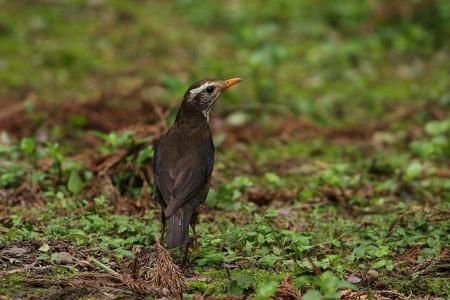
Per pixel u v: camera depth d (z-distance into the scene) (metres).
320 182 13.91
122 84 19.98
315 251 10.93
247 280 9.35
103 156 13.54
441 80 21.20
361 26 24.28
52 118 17.09
